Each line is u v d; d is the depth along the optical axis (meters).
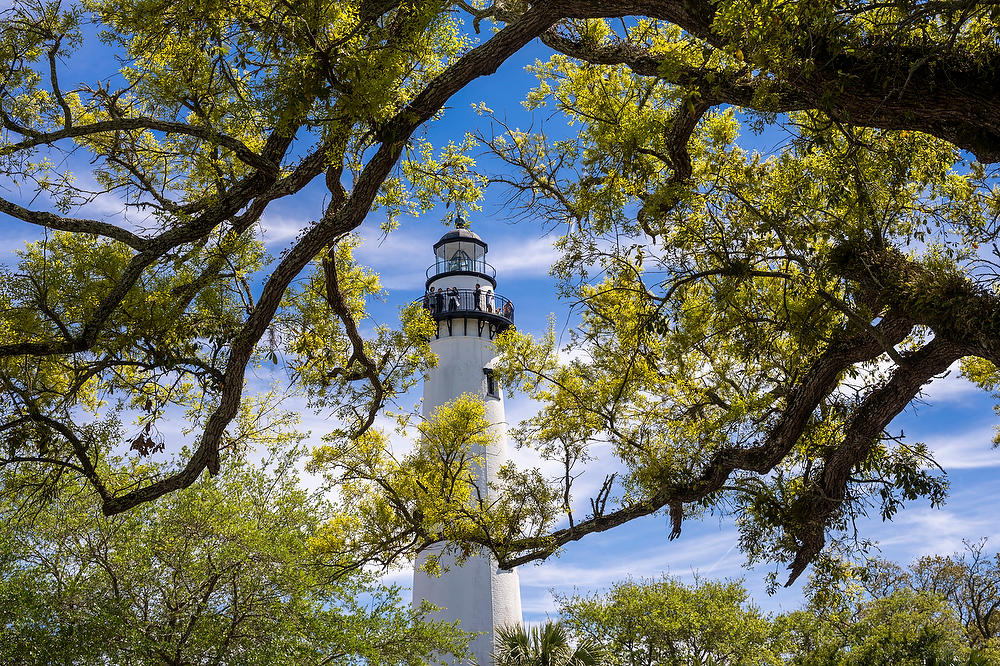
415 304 13.23
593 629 21.78
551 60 10.45
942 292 7.13
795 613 21.25
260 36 6.53
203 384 7.42
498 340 12.48
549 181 10.10
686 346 10.22
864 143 7.97
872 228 8.11
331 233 7.32
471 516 12.25
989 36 6.26
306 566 13.73
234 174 10.05
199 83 8.12
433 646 15.78
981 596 24.98
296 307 11.41
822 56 6.34
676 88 8.48
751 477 10.01
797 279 8.56
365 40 6.71
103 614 12.80
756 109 7.02
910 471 9.16
